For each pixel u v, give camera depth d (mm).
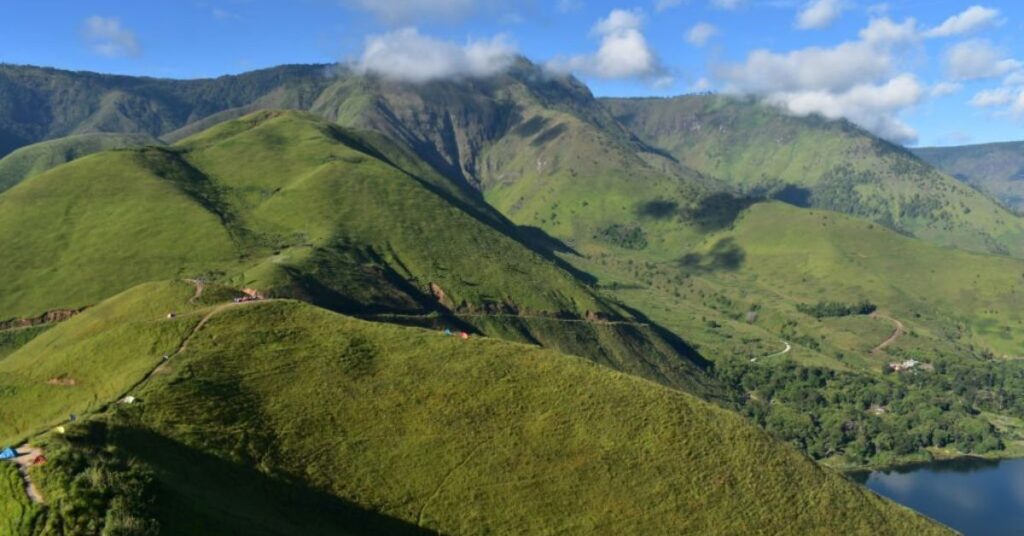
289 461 72938
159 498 51906
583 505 76062
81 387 87875
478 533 71188
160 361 84938
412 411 83875
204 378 81375
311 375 86438
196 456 67625
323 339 94125
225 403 77750
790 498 83438
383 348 94562
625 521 75250
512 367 94125
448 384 89000
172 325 94625
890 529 84625
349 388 85562
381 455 77250
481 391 88688
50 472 51000
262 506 63688
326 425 79250
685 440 86750
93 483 49906
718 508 79188
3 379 95375
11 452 54188
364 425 80562
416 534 69438
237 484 66188
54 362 95188
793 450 92875
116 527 46312
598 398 90562
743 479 83875
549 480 78000
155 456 63469
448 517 72062
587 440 84062
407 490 73938
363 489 72688
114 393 79125
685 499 79062
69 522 46281
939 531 87250
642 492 78812
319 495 70062
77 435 61125
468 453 79438
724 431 90375
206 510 54500
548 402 88688
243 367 85688
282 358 88938
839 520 83000
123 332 94938
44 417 84188
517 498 75500
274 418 78062
